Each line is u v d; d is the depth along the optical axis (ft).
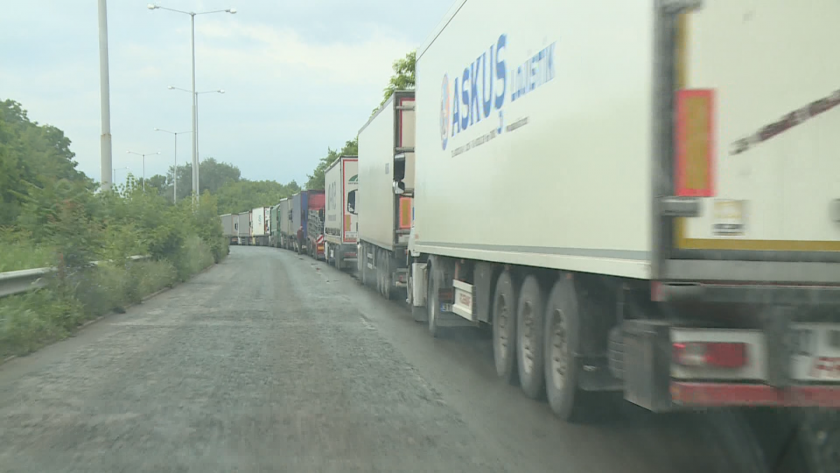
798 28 16.52
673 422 22.97
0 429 21.98
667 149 16.39
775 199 16.53
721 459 19.22
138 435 21.34
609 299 21.36
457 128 34.73
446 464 18.78
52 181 50.52
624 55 17.92
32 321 37.24
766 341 16.75
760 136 16.52
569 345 22.13
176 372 31.12
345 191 104.73
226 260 143.43
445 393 27.27
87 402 25.52
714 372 16.83
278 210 242.99
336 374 30.83
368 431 21.89
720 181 16.46
